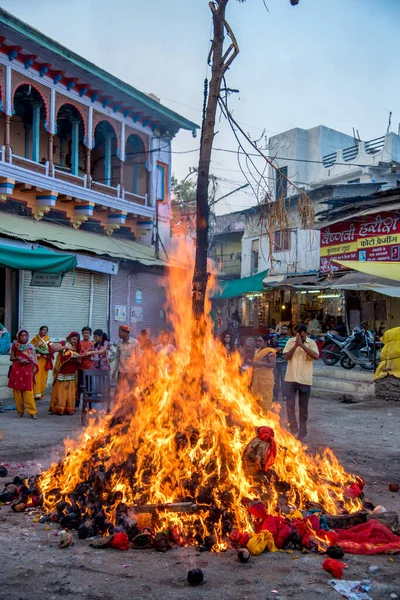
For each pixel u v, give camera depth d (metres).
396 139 24.05
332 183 25.41
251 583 3.64
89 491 4.89
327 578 3.75
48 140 17.55
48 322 16.22
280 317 26.08
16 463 6.85
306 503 4.98
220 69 5.34
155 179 21.55
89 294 17.72
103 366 11.08
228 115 5.43
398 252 18.30
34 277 12.80
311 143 27.20
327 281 18.67
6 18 14.27
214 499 4.68
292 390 8.59
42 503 5.20
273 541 4.25
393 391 13.05
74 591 3.50
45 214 17.28
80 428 9.28
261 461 4.92
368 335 15.64
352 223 20.20
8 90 15.21
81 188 17.62
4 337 13.59
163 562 3.98
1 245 11.23
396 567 3.96
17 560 3.98
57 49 15.88
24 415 10.59
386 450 8.04
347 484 5.73
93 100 18.28
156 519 4.49
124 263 18.84
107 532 4.45
